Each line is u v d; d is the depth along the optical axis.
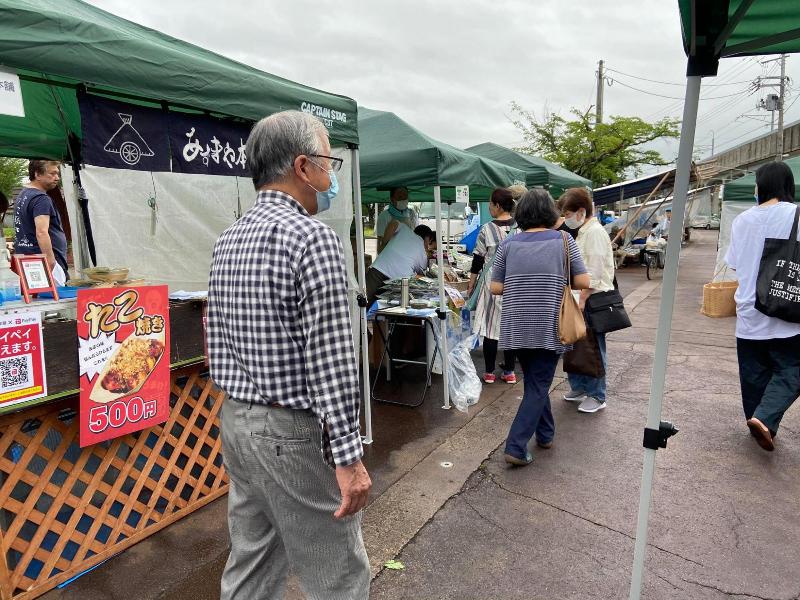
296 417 1.52
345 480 1.46
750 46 1.77
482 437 4.20
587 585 2.50
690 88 1.78
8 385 2.21
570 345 3.55
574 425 4.38
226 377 1.61
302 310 1.46
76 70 2.23
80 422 2.47
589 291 4.25
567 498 3.26
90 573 2.58
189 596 2.44
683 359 6.32
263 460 1.54
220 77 2.83
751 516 3.03
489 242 5.34
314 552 1.66
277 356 1.49
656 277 14.55
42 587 2.41
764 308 3.54
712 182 24.58
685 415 4.54
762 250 3.62
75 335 2.45
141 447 2.85
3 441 2.31
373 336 5.88
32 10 2.11
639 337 7.46
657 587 2.47
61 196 5.77
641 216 17.81
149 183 5.88
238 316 1.53
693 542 2.80
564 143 22.67
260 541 1.77
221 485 3.37
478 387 5.10
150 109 2.72
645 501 2.02
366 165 4.64
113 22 3.05
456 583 2.53
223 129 3.11
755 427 3.67
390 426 4.45
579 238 4.31
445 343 4.79
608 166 22.59
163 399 2.82
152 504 2.91
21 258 2.35
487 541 2.85
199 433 3.19
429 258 6.56
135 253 5.89
